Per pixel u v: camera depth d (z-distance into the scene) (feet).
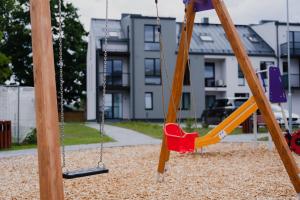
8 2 142.31
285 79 126.93
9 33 144.77
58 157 12.22
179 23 138.00
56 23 140.26
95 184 24.04
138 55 121.90
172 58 122.52
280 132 18.08
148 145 50.42
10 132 50.52
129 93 122.72
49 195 11.89
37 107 12.35
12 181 26.73
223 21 19.43
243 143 49.88
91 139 59.26
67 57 152.46
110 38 123.24
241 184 23.15
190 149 21.72
